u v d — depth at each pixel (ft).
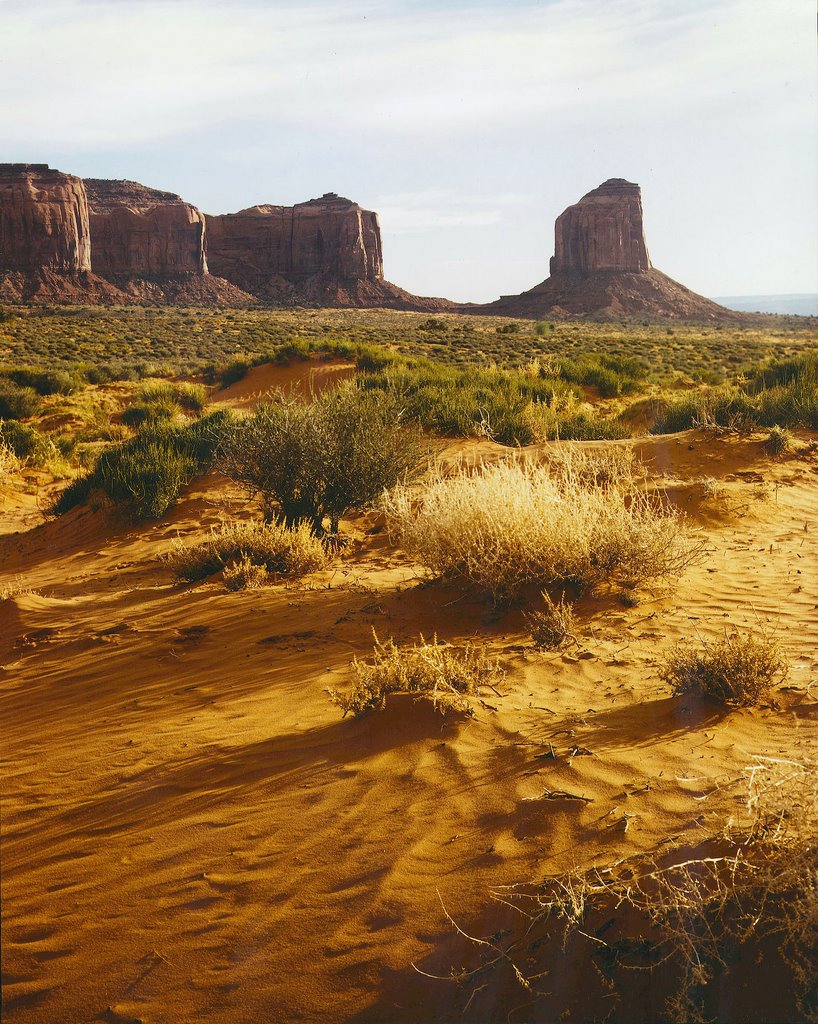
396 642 19.76
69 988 9.25
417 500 33.81
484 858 10.55
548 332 329.72
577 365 102.78
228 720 15.89
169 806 12.82
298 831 11.68
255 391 121.39
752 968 8.29
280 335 283.38
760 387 70.28
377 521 36.06
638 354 206.90
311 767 13.43
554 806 11.48
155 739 15.38
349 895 10.21
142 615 24.80
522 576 22.30
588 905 9.32
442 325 314.76
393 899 10.02
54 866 11.60
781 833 9.29
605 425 57.72
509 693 16.24
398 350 190.80
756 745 13.12
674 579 24.44
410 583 25.66
